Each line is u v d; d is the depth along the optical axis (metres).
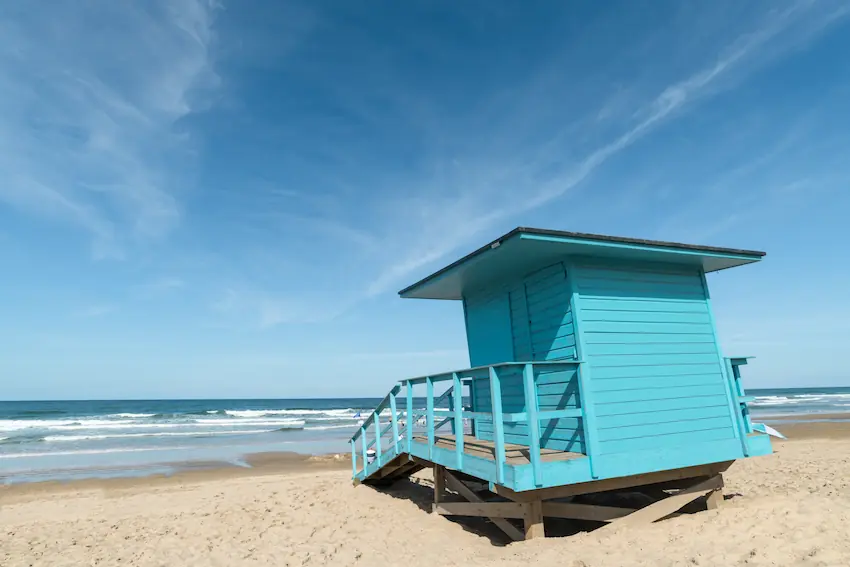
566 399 6.45
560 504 6.57
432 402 7.75
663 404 6.64
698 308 7.43
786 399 67.50
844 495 7.55
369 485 11.06
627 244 6.36
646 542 5.43
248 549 6.88
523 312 7.68
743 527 5.59
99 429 33.88
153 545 7.30
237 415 47.28
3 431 32.03
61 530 8.52
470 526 7.45
